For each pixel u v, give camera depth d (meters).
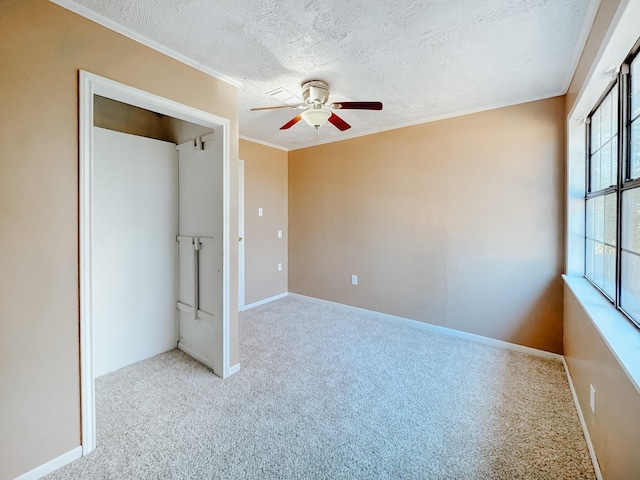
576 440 1.65
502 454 1.55
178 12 1.54
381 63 2.05
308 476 1.42
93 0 1.45
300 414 1.88
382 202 3.67
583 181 2.38
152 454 1.55
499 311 2.90
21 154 1.34
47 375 1.44
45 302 1.42
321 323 3.56
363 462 1.50
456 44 1.83
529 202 2.71
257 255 4.28
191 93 2.02
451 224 3.15
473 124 2.96
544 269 2.67
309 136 3.92
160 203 2.71
